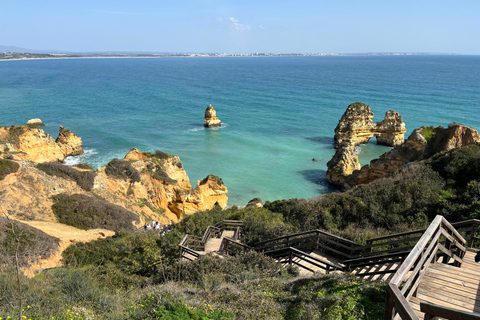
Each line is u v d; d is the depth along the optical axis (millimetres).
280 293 9172
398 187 20766
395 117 65812
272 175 52000
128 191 35406
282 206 22859
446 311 4426
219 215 21984
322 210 20000
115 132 73625
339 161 47469
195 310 7719
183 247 13867
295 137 72000
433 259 8234
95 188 32344
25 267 16891
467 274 7676
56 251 20094
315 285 9055
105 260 19219
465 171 22297
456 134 44938
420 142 44969
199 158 59062
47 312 7414
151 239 17984
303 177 51406
